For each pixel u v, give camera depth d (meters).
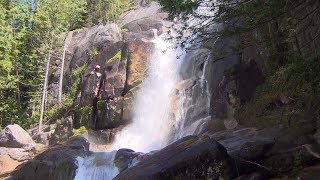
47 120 29.16
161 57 23.58
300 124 10.03
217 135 12.05
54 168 14.99
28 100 34.22
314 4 8.43
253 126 12.25
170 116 19.98
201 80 19.47
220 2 8.36
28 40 34.47
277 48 11.40
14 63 33.75
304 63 8.48
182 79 21.62
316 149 9.12
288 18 8.02
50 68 33.88
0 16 33.34
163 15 31.64
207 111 17.80
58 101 29.86
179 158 8.80
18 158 19.02
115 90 23.47
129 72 23.78
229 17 8.18
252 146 9.44
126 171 9.27
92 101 24.34
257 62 14.41
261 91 13.16
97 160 14.36
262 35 9.44
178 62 22.48
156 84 22.50
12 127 21.23
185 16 8.79
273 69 12.34
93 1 40.91
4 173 17.17
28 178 15.51
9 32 32.69
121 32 32.28
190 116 18.69
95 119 23.62
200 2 8.39
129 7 41.22
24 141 20.84
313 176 8.44
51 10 31.67
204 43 10.89
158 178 8.41
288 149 9.38
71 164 14.66
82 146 16.47
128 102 22.56
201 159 8.77
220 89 15.35
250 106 13.17
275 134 10.21
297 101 10.99
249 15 7.89
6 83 31.95
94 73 25.38
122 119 22.47
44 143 24.25
